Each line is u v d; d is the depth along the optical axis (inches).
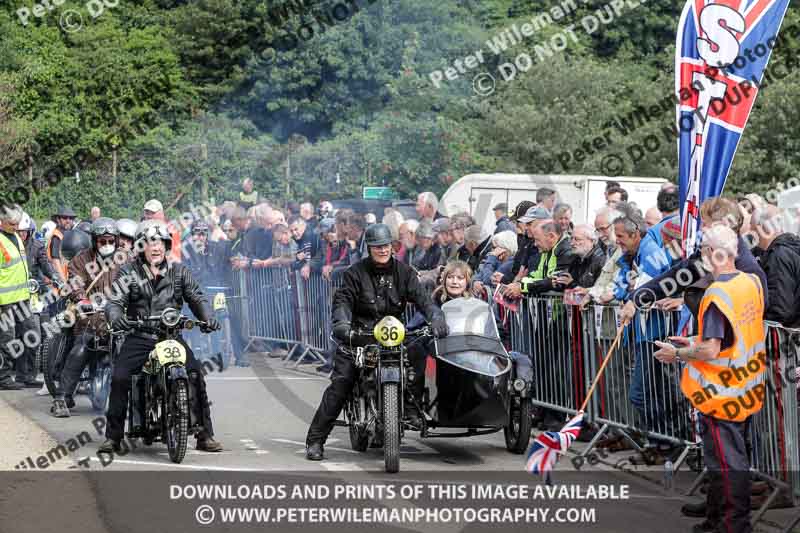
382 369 1154.7
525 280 1446.9
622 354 1244.5
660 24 6392.7
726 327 854.5
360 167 4562.0
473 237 1674.5
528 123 4655.5
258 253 2228.1
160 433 1221.7
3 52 5191.9
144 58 5339.6
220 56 5541.3
